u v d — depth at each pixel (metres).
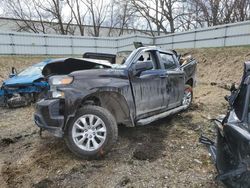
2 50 19.78
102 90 3.89
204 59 17.02
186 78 6.73
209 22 29.09
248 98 2.88
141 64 4.32
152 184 3.23
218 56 16.34
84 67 4.43
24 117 6.78
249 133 2.43
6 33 19.80
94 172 3.54
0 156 4.22
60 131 3.76
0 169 3.74
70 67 4.50
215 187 3.11
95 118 3.81
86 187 3.23
